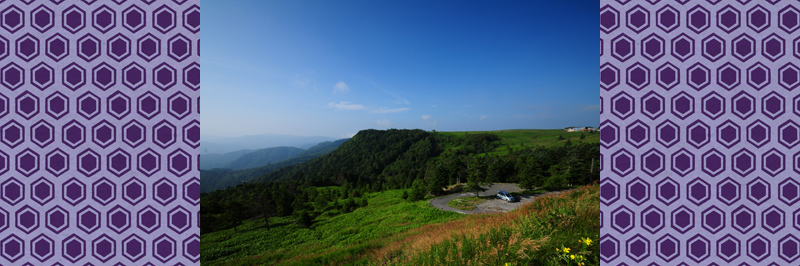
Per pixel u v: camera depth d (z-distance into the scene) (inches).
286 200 1968.5
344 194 2581.2
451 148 4635.8
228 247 1211.2
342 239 964.6
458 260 152.5
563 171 1683.1
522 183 1503.4
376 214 1425.9
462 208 1154.0
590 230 156.1
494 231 182.5
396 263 225.8
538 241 138.3
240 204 1732.3
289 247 1066.7
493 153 3631.9
